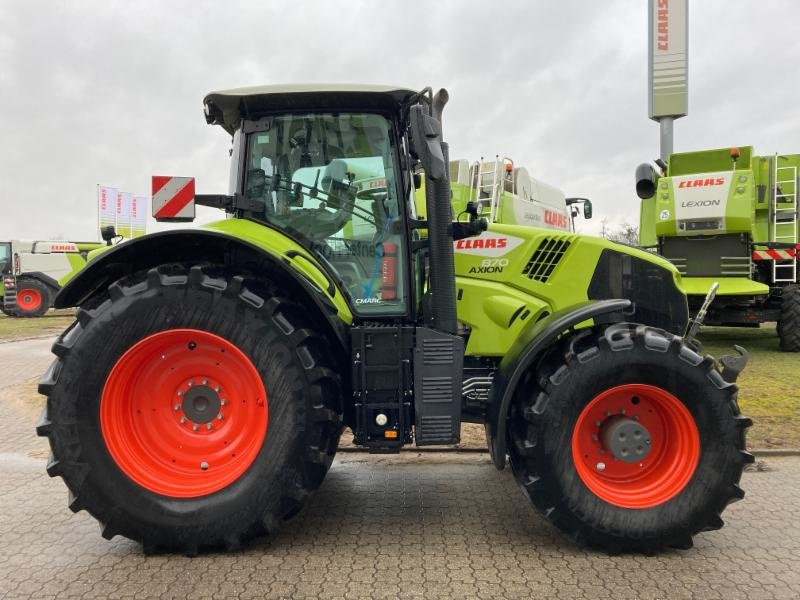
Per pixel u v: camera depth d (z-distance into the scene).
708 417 2.92
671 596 2.51
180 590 2.59
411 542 3.06
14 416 5.89
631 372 2.92
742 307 8.70
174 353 3.00
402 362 3.12
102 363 2.87
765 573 2.72
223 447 3.02
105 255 2.96
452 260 3.20
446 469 4.24
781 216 9.36
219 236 2.89
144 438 3.01
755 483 3.87
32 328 14.80
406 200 3.30
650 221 9.60
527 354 2.99
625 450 2.99
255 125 3.27
